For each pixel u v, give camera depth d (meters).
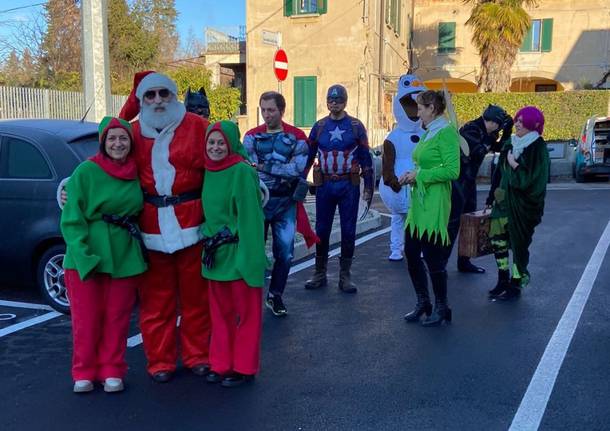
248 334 4.26
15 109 13.81
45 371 4.63
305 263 8.23
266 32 12.48
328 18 22.72
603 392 4.18
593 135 18.64
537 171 6.07
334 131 6.48
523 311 5.99
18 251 5.96
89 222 4.06
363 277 7.46
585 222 11.34
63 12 31.30
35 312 6.05
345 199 6.60
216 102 22.77
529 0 24.48
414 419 3.85
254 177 4.19
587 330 5.41
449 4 31.61
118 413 3.96
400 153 7.52
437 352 4.96
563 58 30.50
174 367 4.51
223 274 4.15
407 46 30.39
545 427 3.72
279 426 3.79
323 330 5.53
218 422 3.84
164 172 4.16
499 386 4.30
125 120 4.37
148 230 4.25
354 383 4.39
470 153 6.53
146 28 35.09
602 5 29.80
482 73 24.56
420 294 5.70
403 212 7.99
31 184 5.88
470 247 6.47
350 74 22.72
